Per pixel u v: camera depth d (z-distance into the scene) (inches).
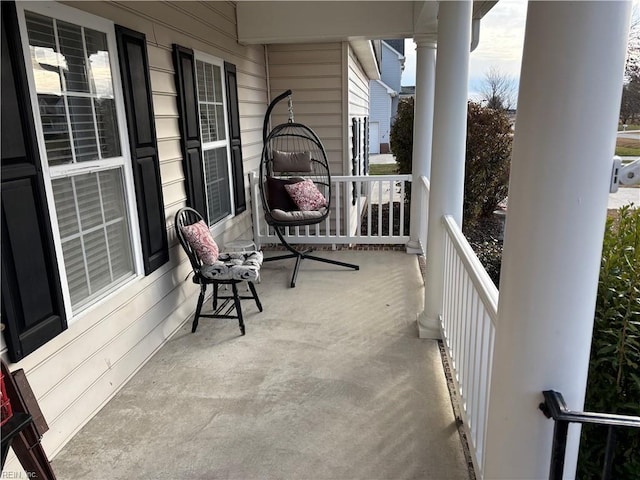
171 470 80.8
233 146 181.9
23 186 75.9
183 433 90.2
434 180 118.9
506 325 47.6
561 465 44.5
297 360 116.7
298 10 186.9
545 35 39.1
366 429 90.3
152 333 121.1
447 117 113.7
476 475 75.0
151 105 116.3
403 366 113.0
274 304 152.2
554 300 43.6
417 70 189.2
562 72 38.8
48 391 83.9
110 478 79.1
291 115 191.2
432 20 162.7
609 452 43.4
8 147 72.7
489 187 225.8
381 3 183.6
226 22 176.9
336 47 218.8
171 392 104.0
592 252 42.5
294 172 198.4
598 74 38.3
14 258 74.2
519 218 44.1
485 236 212.1
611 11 37.2
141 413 96.7
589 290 43.6
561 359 45.1
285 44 220.5
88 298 96.8
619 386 60.4
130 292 110.2
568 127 39.6
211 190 166.1
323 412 95.7
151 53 120.6
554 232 42.0
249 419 94.0
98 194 99.3
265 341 127.0
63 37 86.8
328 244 221.9
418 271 182.2
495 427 51.6
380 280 173.0
